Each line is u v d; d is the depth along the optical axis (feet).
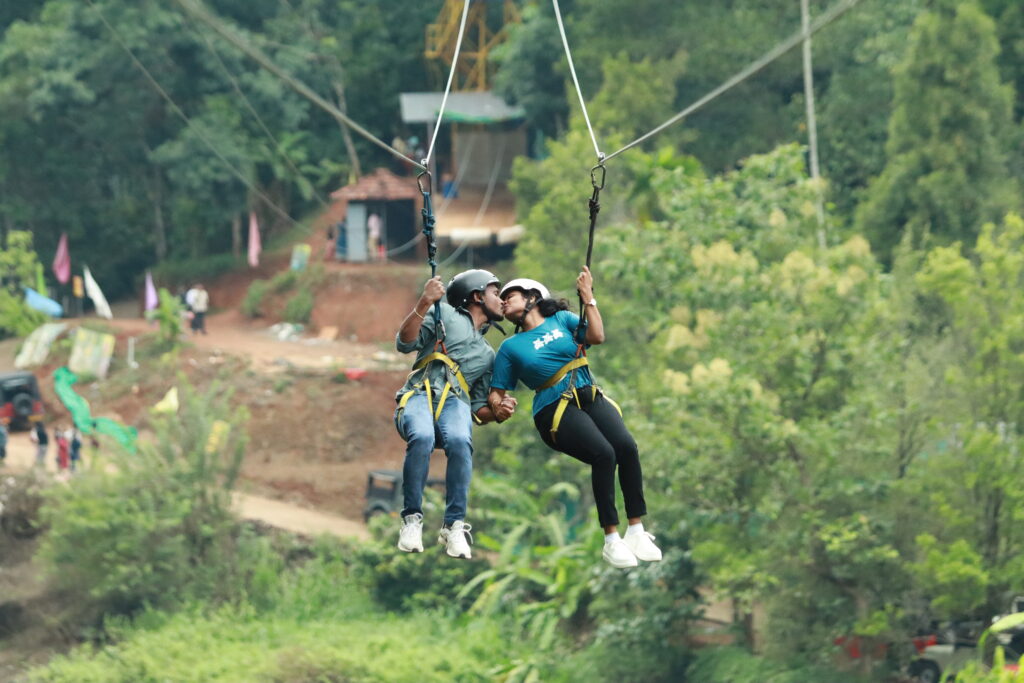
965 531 114.52
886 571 119.65
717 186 141.18
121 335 270.46
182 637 148.36
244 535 172.86
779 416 117.29
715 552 121.70
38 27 348.38
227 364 251.19
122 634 154.92
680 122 269.64
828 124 264.72
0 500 176.35
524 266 179.63
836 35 275.18
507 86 308.19
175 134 334.85
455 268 299.79
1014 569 109.60
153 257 356.59
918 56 194.59
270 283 309.22
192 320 283.38
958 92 190.29
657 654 136.56
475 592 160.56
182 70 327.67
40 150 338.95
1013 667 105.40
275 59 337.72
